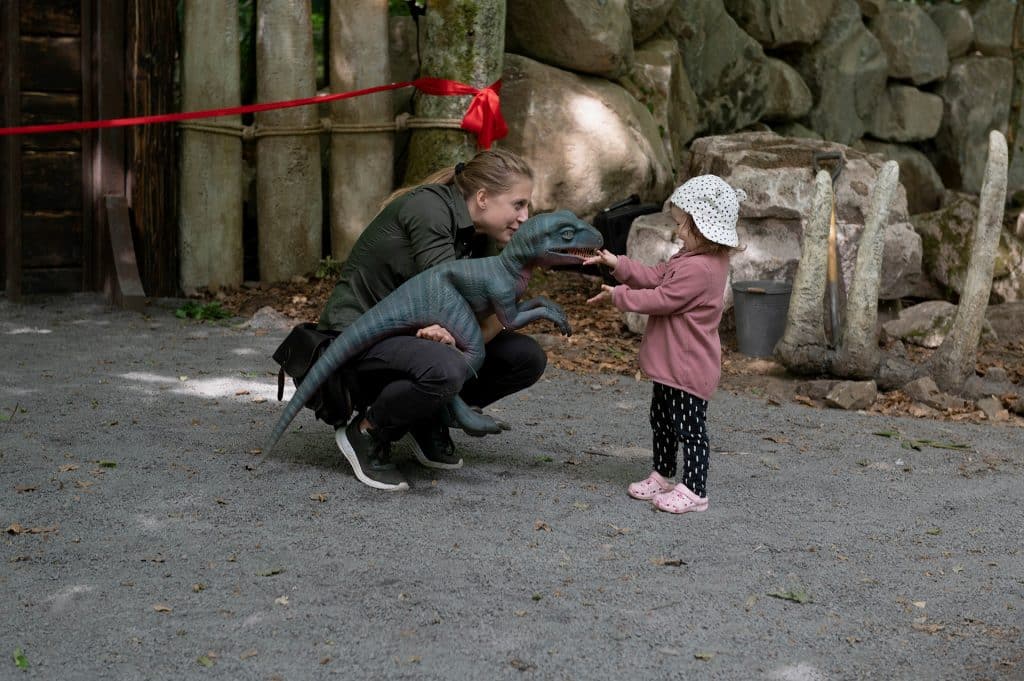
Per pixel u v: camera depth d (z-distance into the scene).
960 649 3.53
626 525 4.48
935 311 8.31
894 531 4.55
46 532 4.19
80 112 8.45
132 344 7.21
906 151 13.41
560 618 3.64
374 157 9.02
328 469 4.99
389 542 4.21
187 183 8.57
